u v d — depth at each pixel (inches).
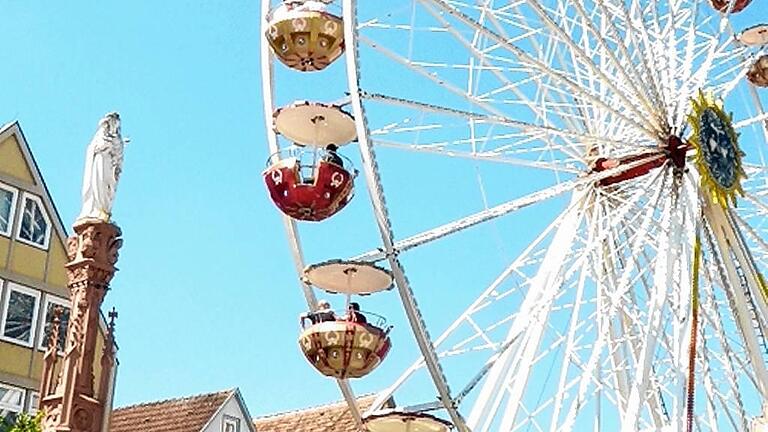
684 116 774.5
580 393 692.7
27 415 819.4
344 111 713.6
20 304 973.8
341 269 666.8
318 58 722.2
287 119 717.3
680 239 740.0
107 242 834.2
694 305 708.7
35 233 1004.6
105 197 842.2
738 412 753.0
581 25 827.4
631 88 757.9
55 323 861.8
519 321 733.9
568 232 763.4
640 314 754.8
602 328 721.0
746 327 755.4
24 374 957.8
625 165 765.9
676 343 698.8
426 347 656.4
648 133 767.7
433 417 679.7
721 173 770.2
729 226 764.0
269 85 748.0
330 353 680.4
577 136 744.3
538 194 732.7
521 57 705.0
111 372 863.7
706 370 740.7
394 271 652.1
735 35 852.0
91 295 820.6
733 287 759.1
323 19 709.9
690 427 670.5
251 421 1179.9
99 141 850.8
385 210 654.5
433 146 714.2
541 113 797.2
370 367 690.8
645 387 687.7
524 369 714.8
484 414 711.7
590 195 778.2
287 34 714.8
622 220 778.2
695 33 804.6
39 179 1018.7
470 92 768.9
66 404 794.2
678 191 762.2
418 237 665.0
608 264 767.7
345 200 715.4
